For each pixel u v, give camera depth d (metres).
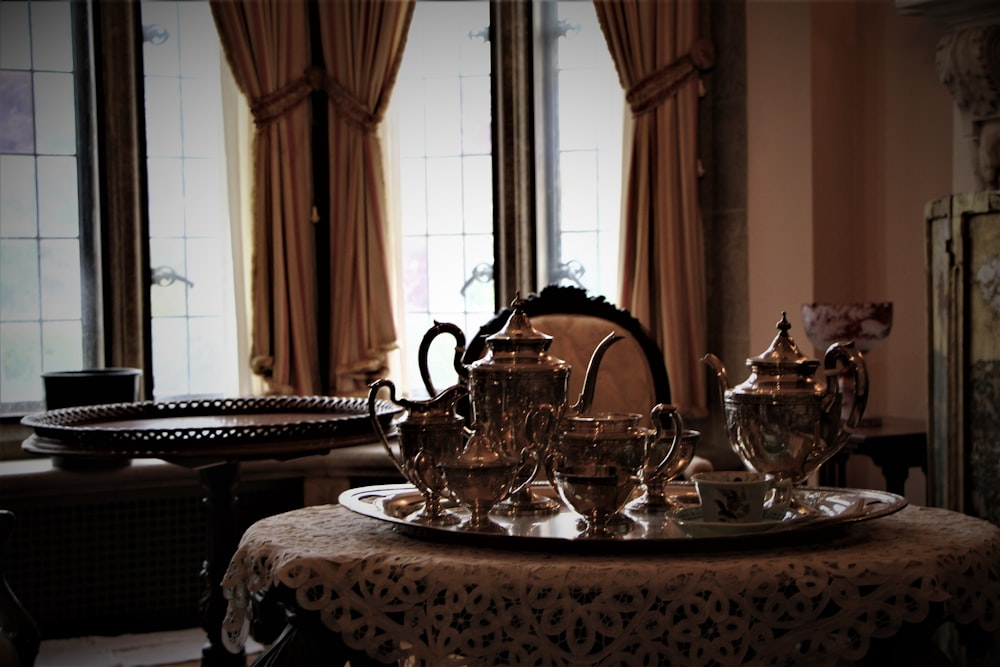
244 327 4.09
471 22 4.32
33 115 4.05
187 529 3.76
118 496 3.66
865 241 4.10
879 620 1.52
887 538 1.69
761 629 1.48
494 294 4.36
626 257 4.14
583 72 4.33
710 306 4.27
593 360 2.03
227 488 2.94
